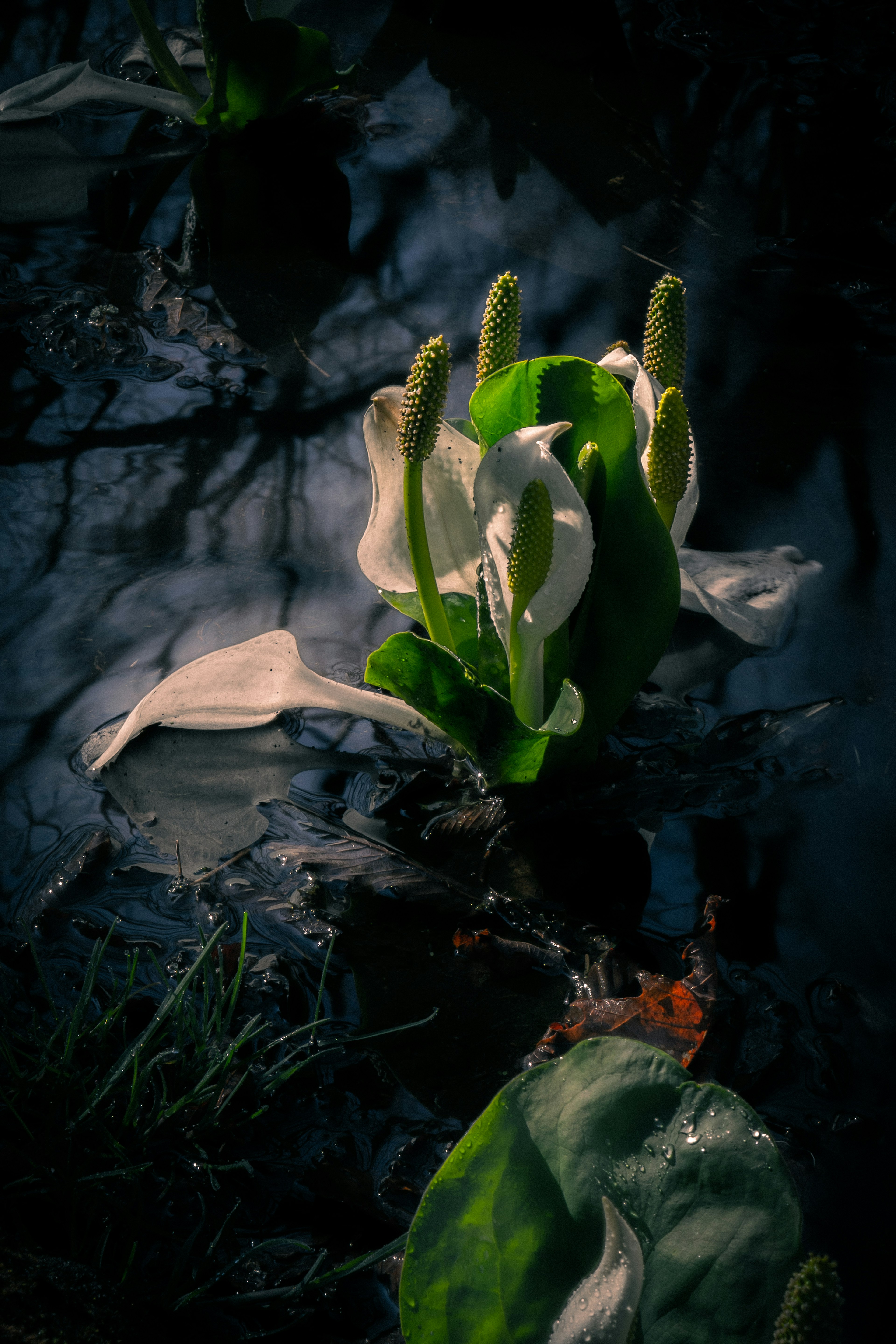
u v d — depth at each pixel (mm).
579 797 1211
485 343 1192
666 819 1199
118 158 1794
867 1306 1038
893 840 1186
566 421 1173
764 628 1284
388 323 1517
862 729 1238
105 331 1490
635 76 2039
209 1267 1042
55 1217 1054
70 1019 1104
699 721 1246
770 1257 999
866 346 1491
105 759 1214
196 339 1492
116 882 1167
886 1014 1117
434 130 1879
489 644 1214
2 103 1821
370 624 1290
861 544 1336
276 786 1218
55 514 1348
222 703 1228
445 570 1248
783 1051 1104
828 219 1648
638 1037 1109
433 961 1141
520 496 1150
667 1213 1009
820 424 1422
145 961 1134
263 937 1147
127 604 1295
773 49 2117
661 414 1169
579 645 1196
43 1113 1075
